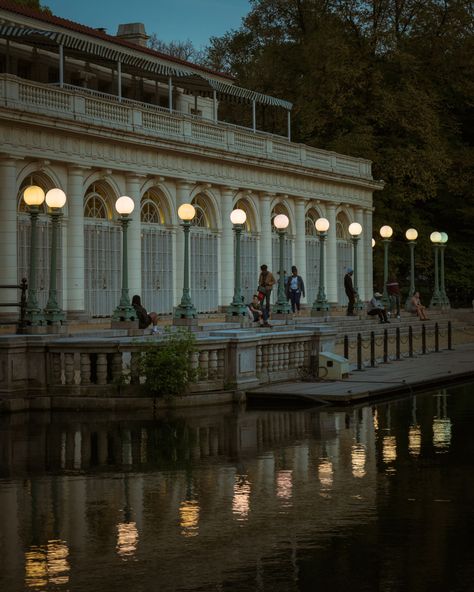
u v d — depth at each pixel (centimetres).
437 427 1980
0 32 3388
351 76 5584
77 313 3459
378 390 2466
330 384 2577
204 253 4216
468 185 6169
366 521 1212
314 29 6175
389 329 4356
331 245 5191
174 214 4003
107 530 1170
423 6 6012
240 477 1476
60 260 3428
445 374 2861
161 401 2238
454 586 974
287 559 1055
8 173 3173
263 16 6531
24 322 2398
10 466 1561
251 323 3316
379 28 5819
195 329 2967
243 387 2408
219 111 7106
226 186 4300
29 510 1269
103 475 1490
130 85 4331
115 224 3703
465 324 5169
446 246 6266
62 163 3416
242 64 6919
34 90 3259
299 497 1341
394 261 5859
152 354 2238
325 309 4097
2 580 990
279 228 3656
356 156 5578
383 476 1485
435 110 6078
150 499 1327
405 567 1031
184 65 4712
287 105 4869
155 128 3847
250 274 4547
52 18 4012
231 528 1177
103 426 1984
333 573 1011
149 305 3875
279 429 1950
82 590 960
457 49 6038
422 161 5650
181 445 1758
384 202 5944
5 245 3170
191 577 998
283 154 4728
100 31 4684
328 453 1680
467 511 1263
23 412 2191
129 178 3734
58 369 2266
